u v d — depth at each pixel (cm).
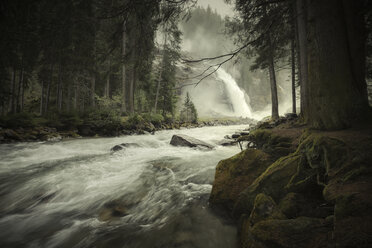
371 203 132
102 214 346
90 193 429
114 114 1800
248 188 295
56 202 395
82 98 2347
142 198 400
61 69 2017
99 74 2111
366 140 227
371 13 432
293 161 284
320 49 353
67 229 304
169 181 489
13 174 565
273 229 172
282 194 253
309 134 336
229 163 375
